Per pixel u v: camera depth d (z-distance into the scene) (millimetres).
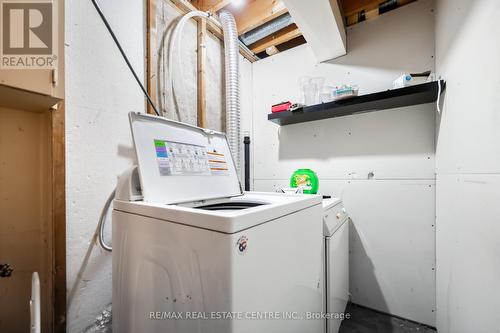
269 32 1974
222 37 1956
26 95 736
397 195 1621
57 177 896
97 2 1094
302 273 836
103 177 1099
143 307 698
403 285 1575
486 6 815
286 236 732
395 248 1613
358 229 1758
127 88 1218
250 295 554
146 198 761
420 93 1325
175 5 1562
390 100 1476
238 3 1843
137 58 1276
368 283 1698
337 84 1896
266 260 625
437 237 1428
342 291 1415
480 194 847
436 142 1463
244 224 543
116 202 825
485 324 797
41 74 724
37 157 911
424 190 1529
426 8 1545
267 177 2273
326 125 1935
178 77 1562
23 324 863
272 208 661
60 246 899
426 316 1489
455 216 1106
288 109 1856
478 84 872
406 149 1596
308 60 2064
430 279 1488
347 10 1743
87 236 1029
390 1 1630
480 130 854
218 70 1950
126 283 765
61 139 911
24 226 876
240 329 514
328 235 1106
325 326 1086
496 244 735
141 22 1307
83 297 1004
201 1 1789
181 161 952
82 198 1018
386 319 1562
